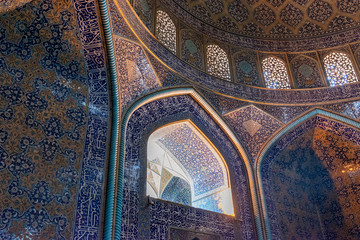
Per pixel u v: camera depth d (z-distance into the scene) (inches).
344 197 254.4
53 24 163.6
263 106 253.8
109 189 158.1
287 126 251.1
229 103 244.8
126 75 192.1
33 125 144.9
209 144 231.0
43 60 159.2
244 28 292.4
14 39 150.8
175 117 218.8
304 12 299.7
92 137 164.9
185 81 227.5
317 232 249.1
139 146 191.0
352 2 290.0
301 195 257.0
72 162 151.6
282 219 231.8
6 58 146.0
